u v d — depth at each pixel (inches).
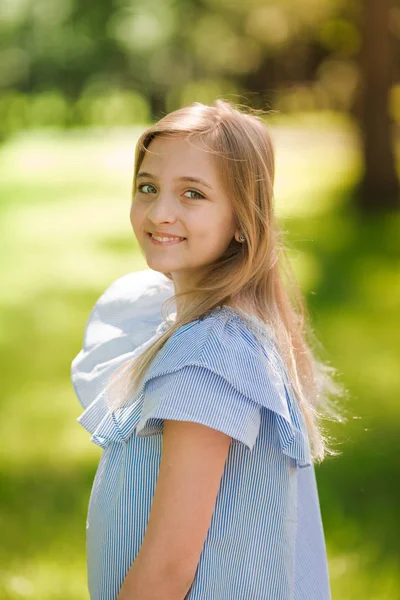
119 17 1406.3
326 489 176.1
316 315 327.3
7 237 535.8
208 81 1557.6
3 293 395.2
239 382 62.7
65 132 1381.6
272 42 954.1
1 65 1593.3
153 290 85.5
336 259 424.5
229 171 70.3
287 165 767.1
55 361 285.1
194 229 70.4
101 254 475.2
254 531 66.9
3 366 280.1
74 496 179.6
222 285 69.8
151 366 65.6
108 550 68.5
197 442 62.2
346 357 271.1
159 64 1556.3
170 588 63.0
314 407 80.2
